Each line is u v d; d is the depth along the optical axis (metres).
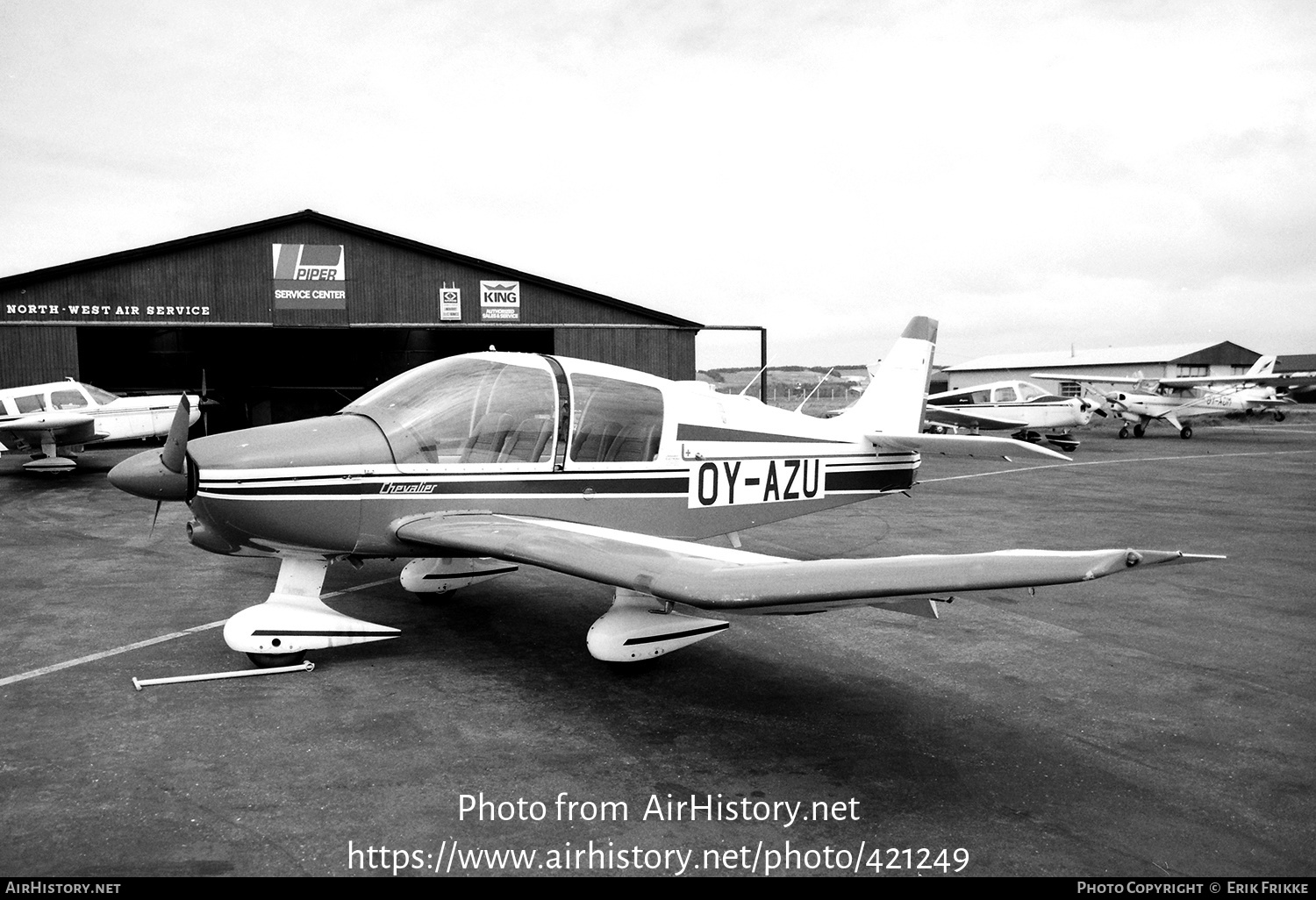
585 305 21.72
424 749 3.42
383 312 20.11
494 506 4.83
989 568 2.96
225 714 3.76
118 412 13.99
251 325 19.25
